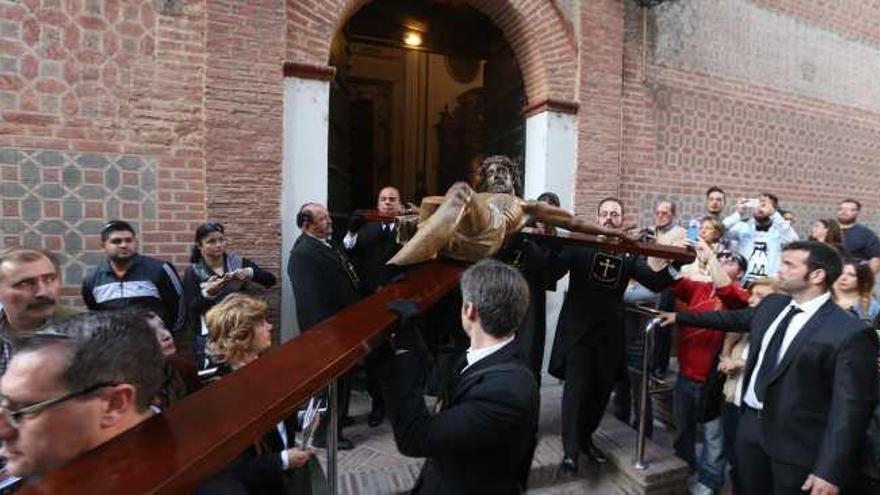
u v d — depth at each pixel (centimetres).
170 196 397
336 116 511
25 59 358
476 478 155
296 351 115
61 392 97
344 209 553
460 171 1062
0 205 357
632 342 414
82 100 373
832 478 213
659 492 331
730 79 643
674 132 607
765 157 674
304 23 425
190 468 76
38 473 98
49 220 369
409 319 139
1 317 219
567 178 541
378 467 331
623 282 335
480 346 167
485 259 177
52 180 369
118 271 345
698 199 628
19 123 359
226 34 400
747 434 262
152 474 73
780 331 248
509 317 162
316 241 346
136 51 384
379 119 1081
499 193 231
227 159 404
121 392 102
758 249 527
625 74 571
